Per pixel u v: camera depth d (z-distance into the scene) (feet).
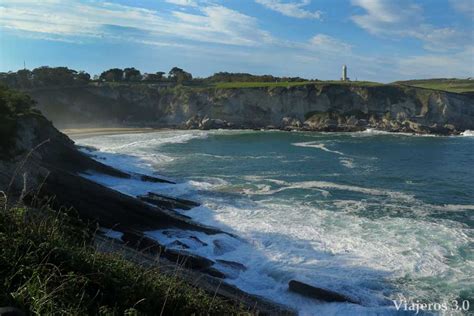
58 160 100.63
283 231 62.08
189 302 24.50
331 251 54.19
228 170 117.39
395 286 44.50
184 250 52.21
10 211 24.12
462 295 42.47
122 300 21.68
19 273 19.39
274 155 149.18
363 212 72.95
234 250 55.93
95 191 66.44
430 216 70.95
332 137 223.92
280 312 40.01
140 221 62.64
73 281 20.29
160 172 113.50
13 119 88.02
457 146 182.19
